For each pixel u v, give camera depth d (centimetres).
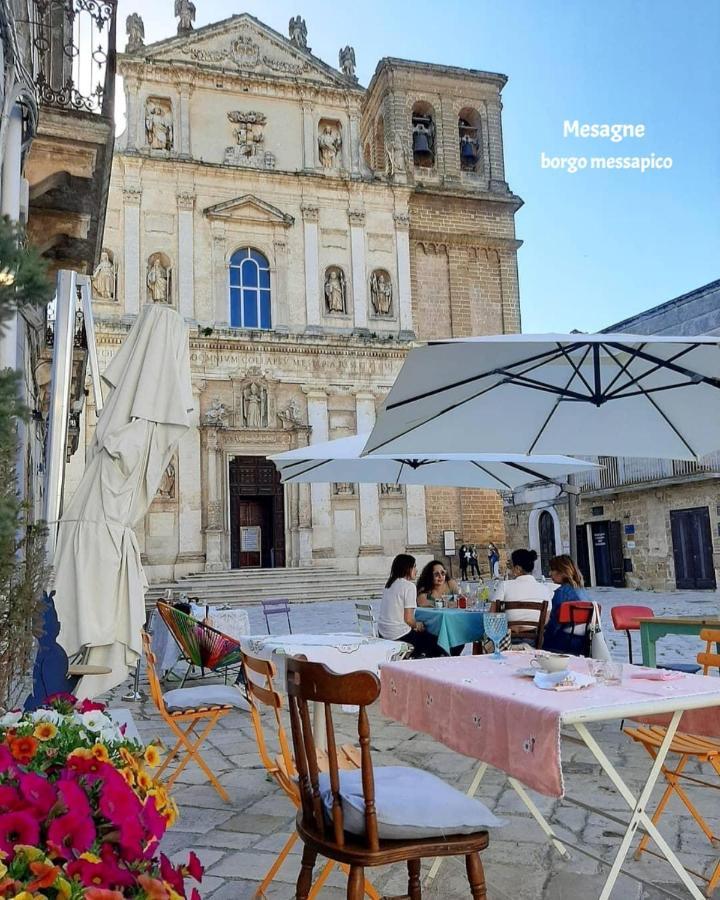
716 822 430
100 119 832
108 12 880
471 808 283
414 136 3212
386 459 924
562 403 653
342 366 2811
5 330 231
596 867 375
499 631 443
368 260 2944
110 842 171
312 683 280
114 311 2608
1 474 268
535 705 293
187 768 567
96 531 514
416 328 3041
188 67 2800
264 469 2730
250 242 2816
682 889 348
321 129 2981
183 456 2602
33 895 145
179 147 2766
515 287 3178
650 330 2570
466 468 1023
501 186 3222
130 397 549
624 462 2719
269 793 504
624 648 1135
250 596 2392
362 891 266
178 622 756
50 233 947
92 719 257
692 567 2452
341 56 3038
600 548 2873
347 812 284
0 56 554
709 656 468
